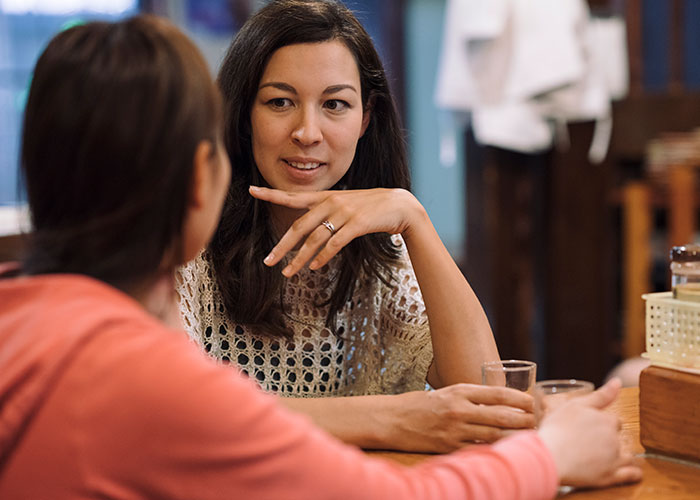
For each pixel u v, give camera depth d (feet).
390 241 5.09
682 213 11.00
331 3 4.71
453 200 14.48
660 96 11.57
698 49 11.60
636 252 11.39
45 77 2.40
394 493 2.45
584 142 11.85
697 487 3.28
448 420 3.83
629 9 11.75
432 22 14.24
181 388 2.23
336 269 5.08
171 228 2.48
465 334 4.53
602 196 11.91
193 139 2.43
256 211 4.80
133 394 2.21
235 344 4.92
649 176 11.33
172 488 2.22
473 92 10.44
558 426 3.07
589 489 3.25
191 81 2.44
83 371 2.23
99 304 2.36
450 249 14.52
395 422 3.92
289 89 4.51
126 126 2.34
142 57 2.39
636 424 4.10
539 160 12.07
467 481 2.62
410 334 5.08
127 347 2.27
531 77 10.02
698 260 3.63
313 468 2.34
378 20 14.07
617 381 3.37
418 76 14.34
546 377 12.39
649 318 3.75
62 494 2.19
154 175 2.38
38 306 2.36
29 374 2.25
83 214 2.41
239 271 4.79
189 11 13.56
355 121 4.67
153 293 2.58
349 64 4.61
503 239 12.39
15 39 13.28
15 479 2.22
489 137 10.98
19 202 2.57
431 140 14.49
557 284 12.17
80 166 2.36
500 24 10.02
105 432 2.20
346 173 5.18
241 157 4.80
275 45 4.49
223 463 2.23
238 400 2.29
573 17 10.05
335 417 3.99
